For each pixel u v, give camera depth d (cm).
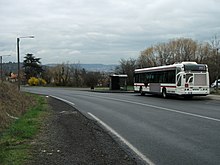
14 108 2031
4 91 2244
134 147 1060
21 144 1067
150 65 8525
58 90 6581
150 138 1223
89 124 1627
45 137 1207
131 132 1371
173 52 8538
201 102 3039
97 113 2181
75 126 1533
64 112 2245
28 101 2847
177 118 1816
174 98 3650
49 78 10088
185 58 8200
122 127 1520
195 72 3278
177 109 2348
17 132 1252
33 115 1898
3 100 2017
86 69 9069
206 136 1238
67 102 3250
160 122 1662
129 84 8069
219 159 885
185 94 3272
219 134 1279
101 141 1170
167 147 1055
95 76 8744
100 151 995
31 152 954
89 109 2484
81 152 970
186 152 975
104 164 838
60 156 914
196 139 1180
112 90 6062
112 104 2909
